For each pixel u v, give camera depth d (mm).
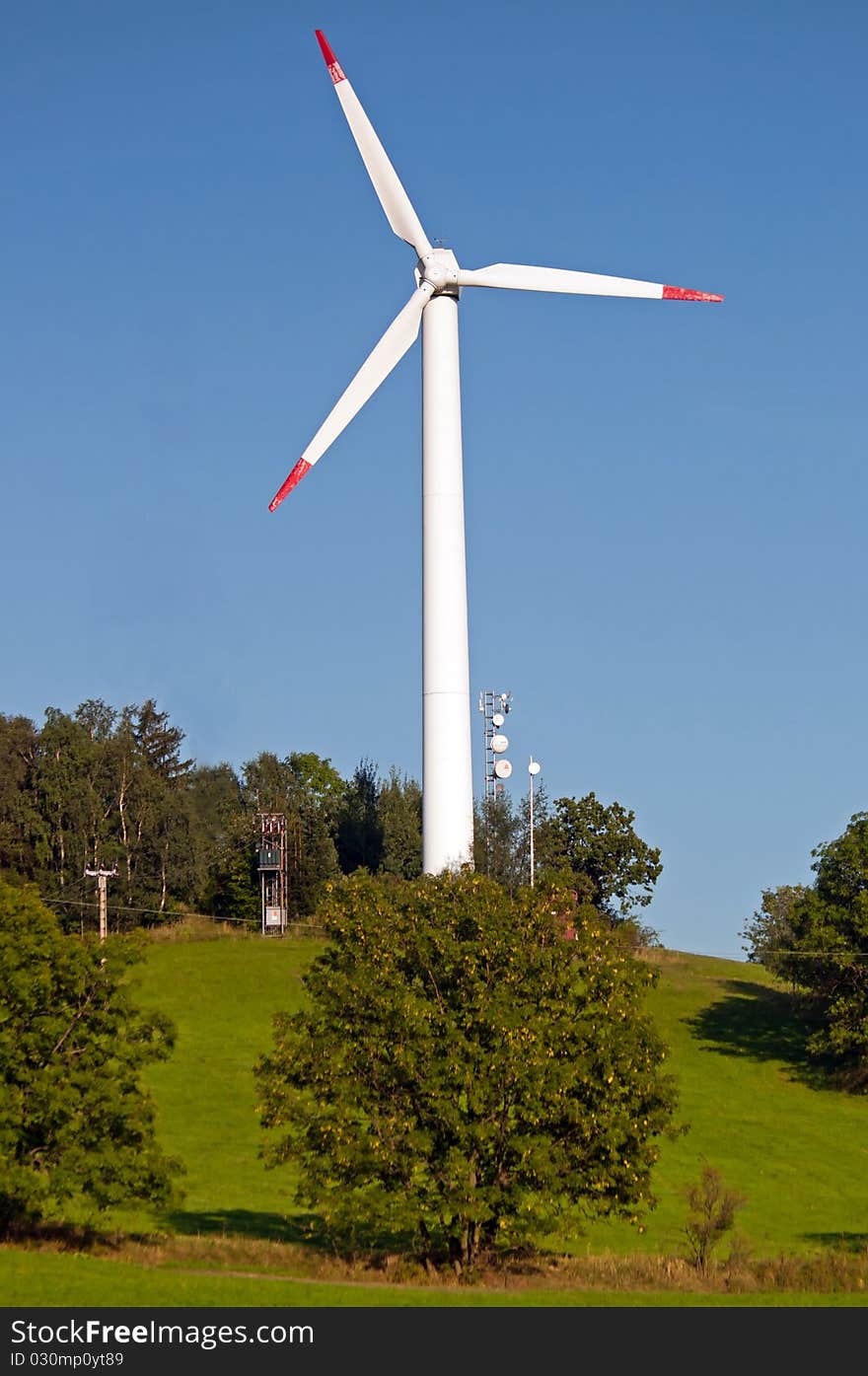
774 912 100875
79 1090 42438
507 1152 43531
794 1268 42094
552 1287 39688
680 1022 93000
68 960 43812
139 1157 42094
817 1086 81000
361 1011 45312
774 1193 62219
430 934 46469
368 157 79125
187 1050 80188
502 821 110375
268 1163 44406
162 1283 34500
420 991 46156
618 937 48688
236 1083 73562
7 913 44562
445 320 79688
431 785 78938
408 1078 44094
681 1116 74375
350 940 47625
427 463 80125
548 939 47438
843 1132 72875
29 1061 42906
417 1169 43469
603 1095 44156
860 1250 51656
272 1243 46344
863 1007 80250
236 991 93688
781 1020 93312
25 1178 40281
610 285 77250
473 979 45750
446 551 79500
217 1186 56719
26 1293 32469
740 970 109875
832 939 81125
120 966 44469
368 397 78188
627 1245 51094
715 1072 83000
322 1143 43812
